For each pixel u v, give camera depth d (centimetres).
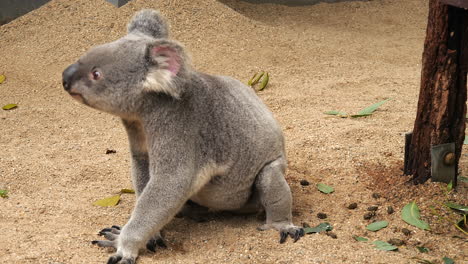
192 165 506
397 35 1388
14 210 578
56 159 722
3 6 1278
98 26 1138
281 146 564
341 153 720
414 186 621
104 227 559
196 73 532
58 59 1057
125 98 486
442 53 577
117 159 725
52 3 1210
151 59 482
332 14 1525
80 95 487
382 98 945
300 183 654
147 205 496
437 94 591
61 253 496
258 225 568
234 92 542
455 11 564
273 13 1491
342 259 501
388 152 723
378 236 551
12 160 705
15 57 1061
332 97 948
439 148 605
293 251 514
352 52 1211
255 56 1116
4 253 491
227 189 543
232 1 1553
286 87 996
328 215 589
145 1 1213
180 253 518
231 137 523
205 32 1160
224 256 507
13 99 926
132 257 489
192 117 507
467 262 507
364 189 636
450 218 576
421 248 526
